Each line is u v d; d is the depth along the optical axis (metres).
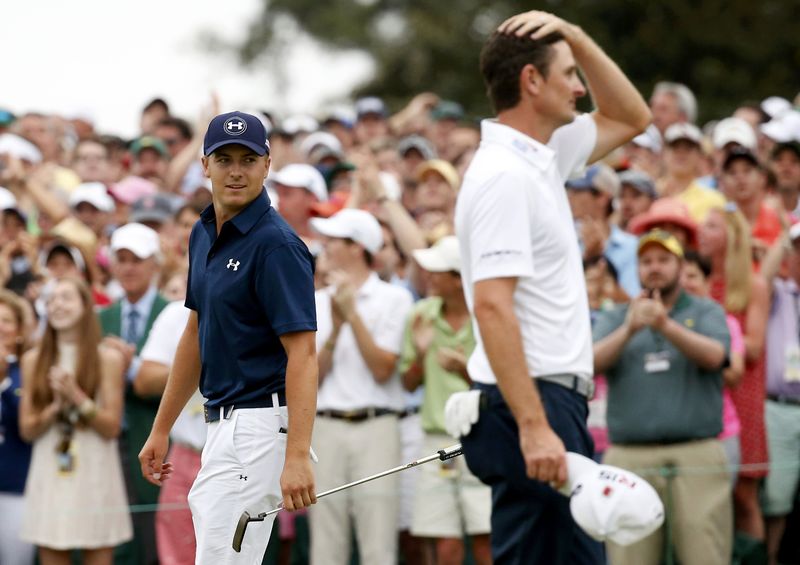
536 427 16.59
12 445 25.52
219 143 15.91
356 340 25.34
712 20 80.50
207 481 16.22
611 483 16.45
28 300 30.25
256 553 16.17
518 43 17.77
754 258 28.83
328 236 26.19
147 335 27.20
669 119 39.12
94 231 33.75
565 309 17.41
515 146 17.53
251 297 16.05
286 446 16.05
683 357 24.02
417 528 25.14
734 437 25.73
